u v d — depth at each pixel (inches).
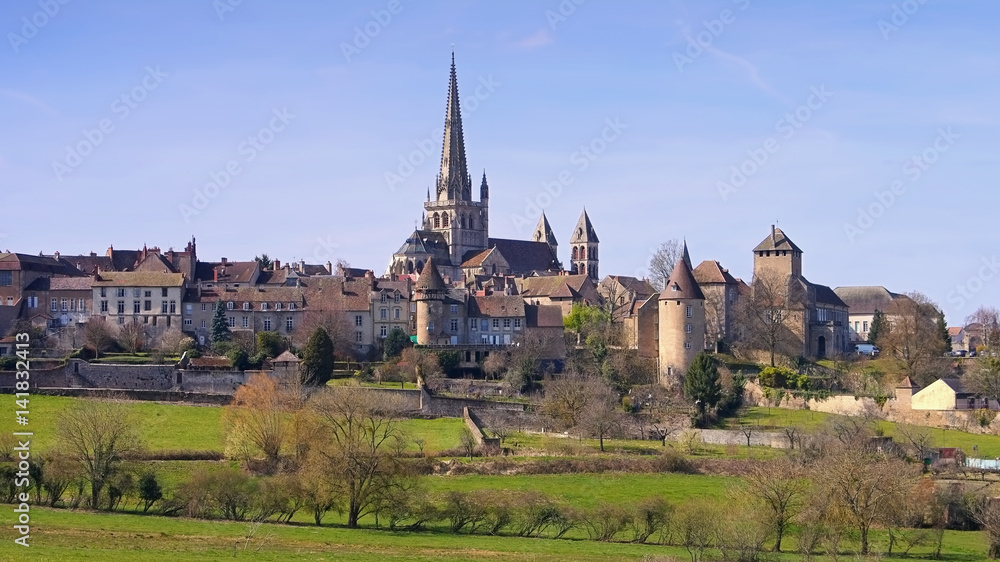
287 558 4109.3
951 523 5315.0
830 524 4864.7
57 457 5103.3
